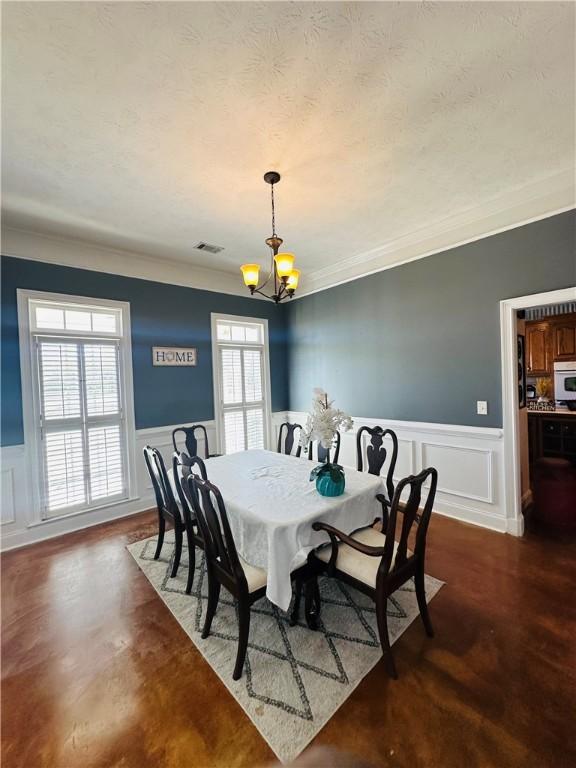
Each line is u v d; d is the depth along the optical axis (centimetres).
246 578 160
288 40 134
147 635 183
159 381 379
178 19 125
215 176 226
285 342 505
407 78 154
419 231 328
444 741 125
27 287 296
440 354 322
